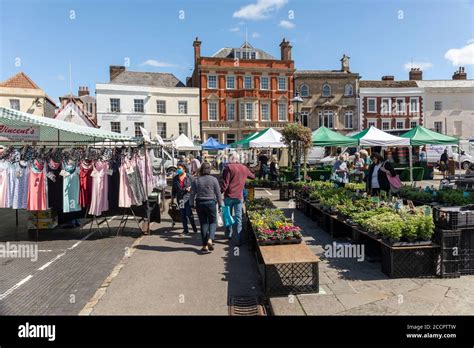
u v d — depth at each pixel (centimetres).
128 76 3734
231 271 584
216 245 753
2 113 777
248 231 750
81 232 883
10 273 577
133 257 665
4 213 1201
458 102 4050
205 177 694
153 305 454
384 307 421
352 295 459
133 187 803
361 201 774
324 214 841
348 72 4078
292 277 486
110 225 973
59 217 868
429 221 521
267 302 460
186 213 862
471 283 490
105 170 819
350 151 3056
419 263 521
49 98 2980
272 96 3866
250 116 3791
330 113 3947
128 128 3447
